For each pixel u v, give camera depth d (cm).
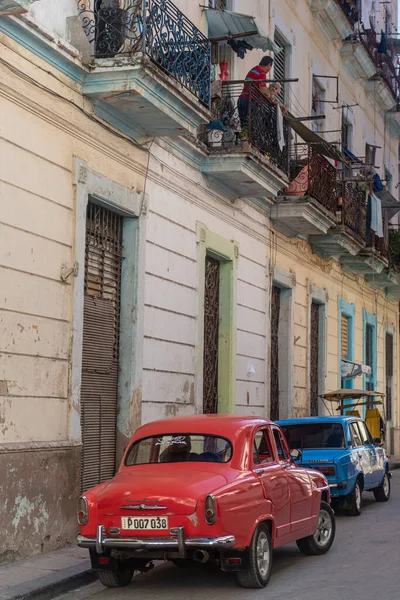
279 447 956
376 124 2883
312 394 2158
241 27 1505
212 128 1459
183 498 764
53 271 1023
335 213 1988
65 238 1048
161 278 1310
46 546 978
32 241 981
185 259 1398
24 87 966
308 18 2100
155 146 1290
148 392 1260
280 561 977
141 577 902
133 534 773
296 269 1989
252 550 808
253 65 1736
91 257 1153
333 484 1330
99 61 1079
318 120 2214
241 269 1645
